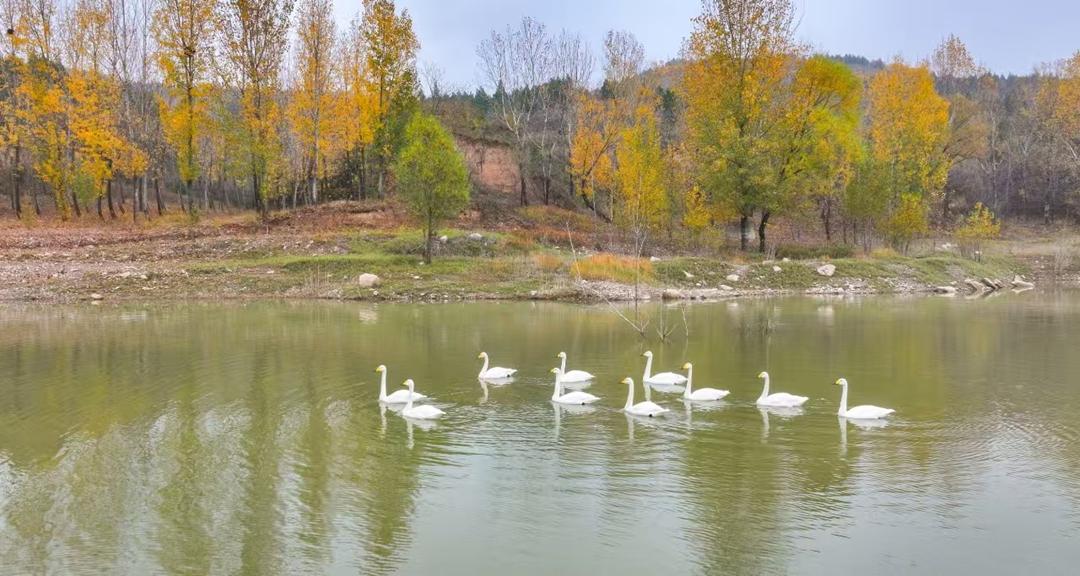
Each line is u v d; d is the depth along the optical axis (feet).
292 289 128.67
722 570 31.71
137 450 46.55
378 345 82.79
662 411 54.13
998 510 37.29
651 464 43.60
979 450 45.96
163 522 36.29
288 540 34.45
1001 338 88.07
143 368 70.03
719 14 159.22
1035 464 43.52
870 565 32.01
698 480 41.11
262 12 164.55
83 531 35.35
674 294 131.85
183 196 248.93
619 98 209.97
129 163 166.91
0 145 165.07
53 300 118.73
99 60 169.68
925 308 119.85
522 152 207.72
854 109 185.57
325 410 55.47
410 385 57.21
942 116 190.39
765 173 154.51
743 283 144.77
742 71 158.30
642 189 154.71
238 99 181.47
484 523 36.09
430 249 142.41
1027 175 268.62
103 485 40.88
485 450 46.21
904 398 58.75
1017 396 59.26
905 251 181.16
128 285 126.72
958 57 295.28
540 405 56.90
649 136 171.94
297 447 46.96
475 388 62.49
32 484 41.09
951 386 62.85
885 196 170.71
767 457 44.65
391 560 32.60
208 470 43.01
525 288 130.62
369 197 192.75
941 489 39.86
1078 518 36.37
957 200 264.31
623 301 125.80
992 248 203.41
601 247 168.86
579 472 42.37
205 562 32.48
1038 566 31.86
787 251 171.94
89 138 158.81
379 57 185.06
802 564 32.14
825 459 44.34
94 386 62.80
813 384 63.87
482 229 172.45
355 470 42.88
